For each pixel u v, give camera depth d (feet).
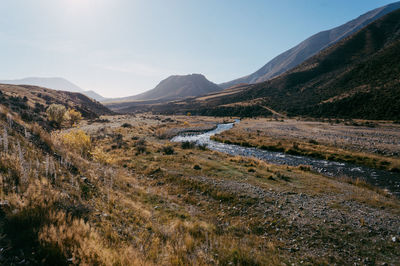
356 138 118.32
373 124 163.12
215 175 55.42
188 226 27.17
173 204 36.58
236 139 141.59
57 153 39.86
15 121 43.24
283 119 262.88
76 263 13.61
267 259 21.94
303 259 23.50
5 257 11.87
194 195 43.29
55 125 127.85
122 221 24.18
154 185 47.55
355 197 44.21
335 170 74.59
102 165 52.37
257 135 152.66
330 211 36.63
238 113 387.14
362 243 27.22
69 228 16.57
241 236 27.94
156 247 19.97
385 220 33.55
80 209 22.04
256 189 46.21
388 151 89.20
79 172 35.19
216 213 35.88
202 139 153.58
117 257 16.01
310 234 29.27
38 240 14.03
